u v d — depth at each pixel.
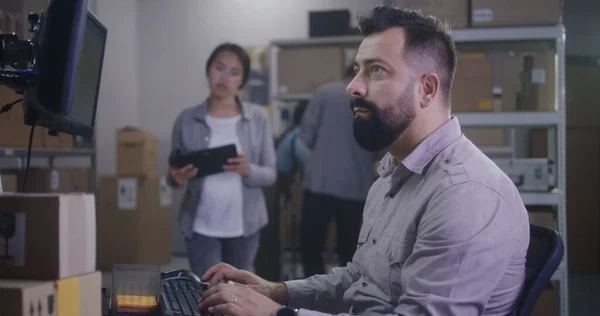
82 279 0.85
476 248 0.96
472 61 2.68
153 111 6.35
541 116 2.63
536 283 1.06
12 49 1.08
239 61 2.59
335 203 3.49
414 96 1.09
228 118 2.63
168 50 6.30
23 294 0.75
